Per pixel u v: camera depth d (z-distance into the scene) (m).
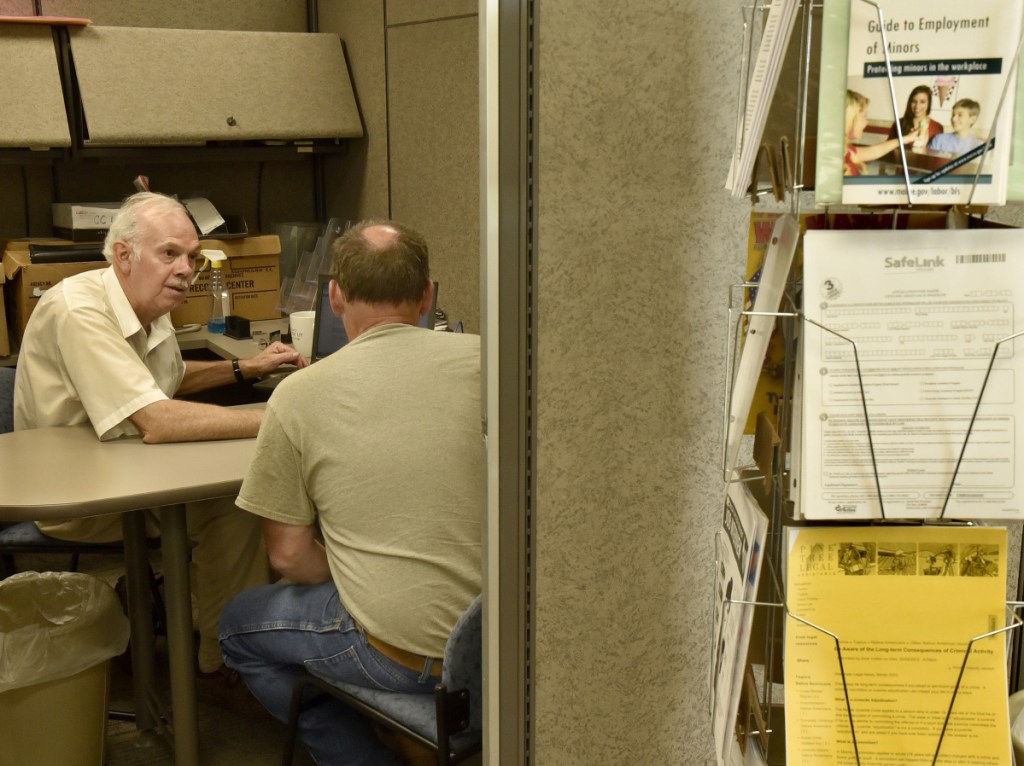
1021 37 0.84
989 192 0.86
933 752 0.95
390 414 1.77
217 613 2.63
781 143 0.94
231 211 4.02
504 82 1.17
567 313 1.24
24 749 2.02
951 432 0.89
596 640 1.34
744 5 1.23
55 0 3.51
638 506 1.33
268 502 1.82
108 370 2.22
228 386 3.09
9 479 1.90
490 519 1.28
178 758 2.18
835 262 0.88
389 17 3.51
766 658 1.10
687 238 1.28
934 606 0.94
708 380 1.33
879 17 0.84
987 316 0.88
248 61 3.59
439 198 3.38
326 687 1.86
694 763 1.43
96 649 2.09
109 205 3.44
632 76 1.21
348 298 1.88
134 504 1.83
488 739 1.34
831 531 0.93
